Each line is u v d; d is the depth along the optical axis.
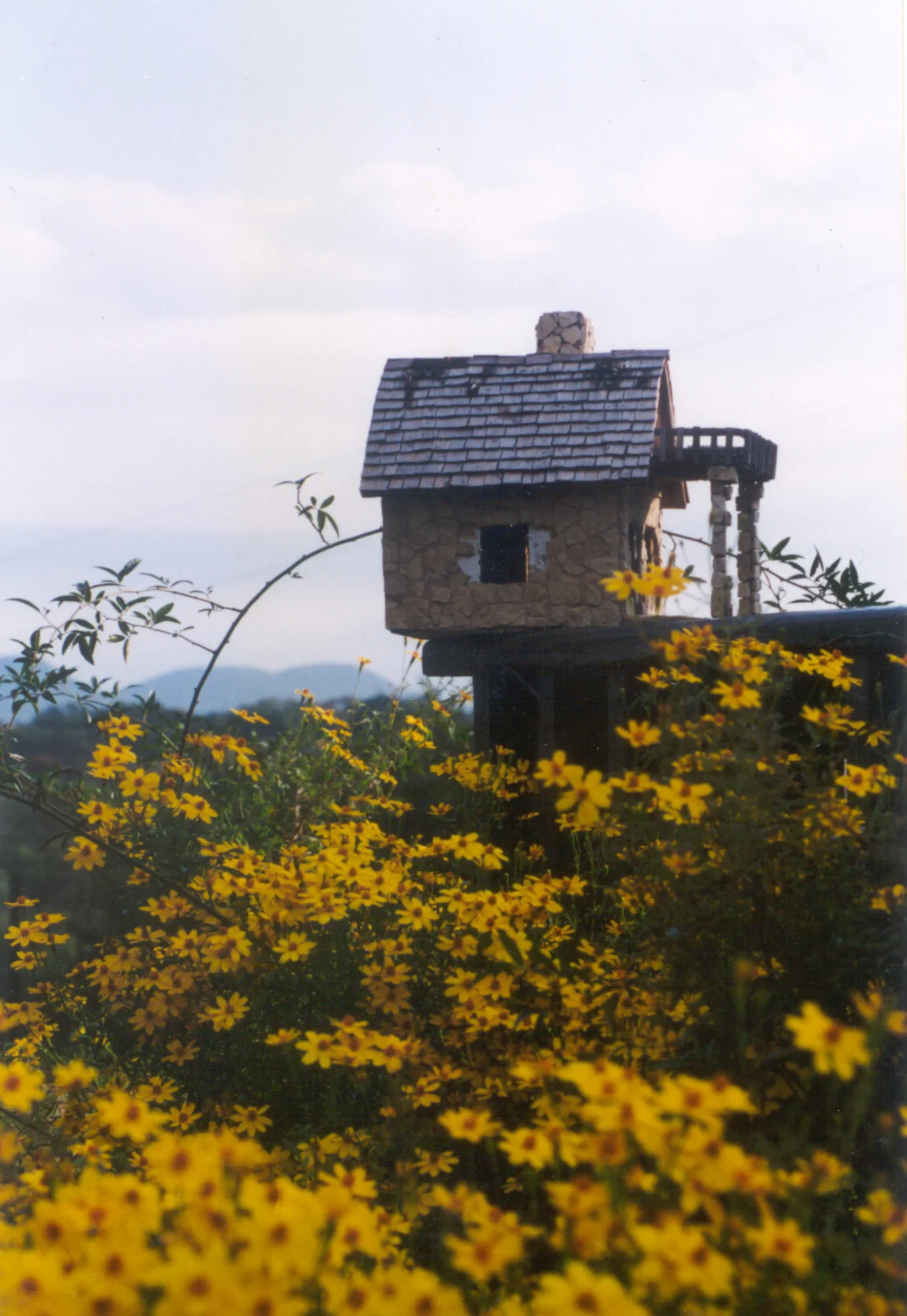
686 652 2.38
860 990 2.23
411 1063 2.45
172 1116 2.51
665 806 2.23
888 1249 1.75
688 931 2.28
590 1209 1.64
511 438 6.88
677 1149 1.66
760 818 2.23
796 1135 2.04
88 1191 1.69
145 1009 2.86
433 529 6.86
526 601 6.73
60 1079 2.30
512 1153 1.86
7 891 3.17
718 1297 1.60
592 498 6.70
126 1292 1.56
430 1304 1.59
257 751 3.99
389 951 2.76
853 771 2.32
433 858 3.29
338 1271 1.67
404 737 4.56
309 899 2.82
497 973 2.64
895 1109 2.08
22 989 3.06
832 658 2.53
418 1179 2.23
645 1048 2.28
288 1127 2.60
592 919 3.07
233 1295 1.53
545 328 7.94
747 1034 2.13
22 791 3.22
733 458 7.14
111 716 3.46
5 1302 1.53
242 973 2.89
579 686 4.69
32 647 3.44
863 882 2.27
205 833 3.53
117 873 3.19
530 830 4.00
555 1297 1.48
